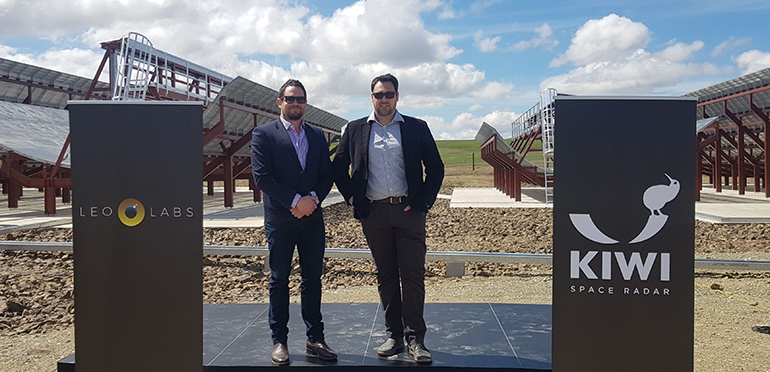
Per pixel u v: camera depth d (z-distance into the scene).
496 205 15.79
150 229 2.76
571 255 2.66
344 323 3.99
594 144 2.63
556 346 2.69
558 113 2.64
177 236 2.76
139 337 2.79
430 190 3.30
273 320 3.30
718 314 4.95
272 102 15.05
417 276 3.31
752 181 34.69
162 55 13.74
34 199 19.61
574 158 2.64
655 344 2.66
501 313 4.22
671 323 2.65
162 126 2.73
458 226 11.66
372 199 3.36
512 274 6.93
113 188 2.74
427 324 3.94
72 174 2.74
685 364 2.65
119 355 2.80
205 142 12.42
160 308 2.78
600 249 2.65
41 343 4.30
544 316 4.14
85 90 20.16
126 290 2.78
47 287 6.20
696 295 5.71
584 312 2.67
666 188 2.62
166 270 2.77
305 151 3.38
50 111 16.19
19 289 6.05
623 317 2.66
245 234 10.09
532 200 17.86
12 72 16.92
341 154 3.48
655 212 2.63
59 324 4.88
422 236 3.36
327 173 3.41
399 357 3.30
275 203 3.30
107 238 2.76
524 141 21.78
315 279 3.39
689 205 2.62
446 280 6.60
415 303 3.30
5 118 14.15
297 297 5.85
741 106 19.50
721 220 11.13
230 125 14.42
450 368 3.13
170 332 2.79
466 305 4.45
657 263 2.64
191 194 2.74
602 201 2.64
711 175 29.31
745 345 4.05
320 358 3.29
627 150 2.62
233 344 3.54
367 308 4.38
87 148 2.73
